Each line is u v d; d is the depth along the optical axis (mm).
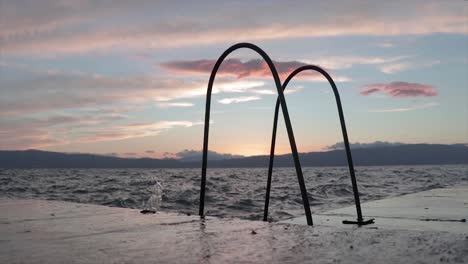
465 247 3027
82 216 5184
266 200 6082
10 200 7543
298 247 3137
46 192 23891
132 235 3803
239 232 3850
